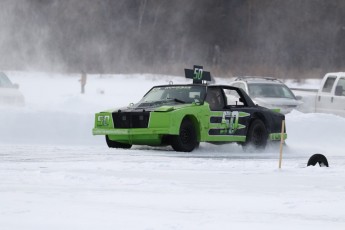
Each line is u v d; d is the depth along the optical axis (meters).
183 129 44.75
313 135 61.00
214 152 46.75
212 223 17.97
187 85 47.94
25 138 53.31
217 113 46.81
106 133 45.31
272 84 75.19
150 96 48.22
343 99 69.25
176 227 17.20
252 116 49.28
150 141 44.59
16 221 17.75
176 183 27.22
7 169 31.59
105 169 32.22
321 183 28.02
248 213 20.02
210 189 25.55
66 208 20.06
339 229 17.53
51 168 32.19
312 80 142.25
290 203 22.05
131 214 19.23
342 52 181.62
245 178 29.70
